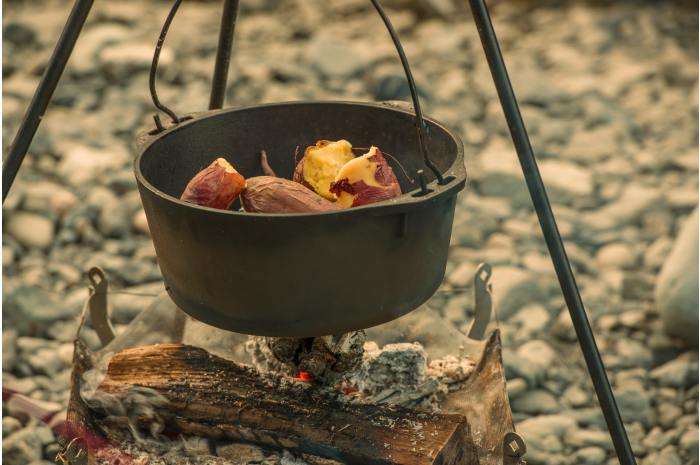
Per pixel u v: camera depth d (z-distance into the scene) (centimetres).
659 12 478
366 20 479
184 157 160
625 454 156
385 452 146
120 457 159
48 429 207
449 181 135
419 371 170
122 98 376
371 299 134
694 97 390
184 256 134
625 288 268
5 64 399
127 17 454
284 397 158
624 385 229
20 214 292
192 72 399
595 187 326
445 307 257
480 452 160
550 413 221
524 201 318
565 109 381
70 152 334
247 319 135
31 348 236
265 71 397
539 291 264
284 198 138
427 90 381
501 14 488
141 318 192
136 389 160
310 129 171
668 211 307
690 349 243
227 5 180
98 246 286
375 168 143
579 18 473
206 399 158
